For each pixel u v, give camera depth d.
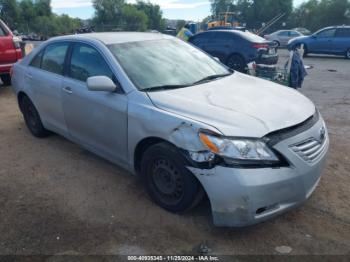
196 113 2.84
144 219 3.10
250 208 2.55
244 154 2.54
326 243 2.79
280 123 2.74
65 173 4.00
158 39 4.13
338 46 17.75
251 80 3.93
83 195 3.52
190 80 3.58
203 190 2.90
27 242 2.84
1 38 7.88
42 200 3.45
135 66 3.49
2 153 4.61
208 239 2.84
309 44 18.70
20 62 5.07
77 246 2.79
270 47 12.22
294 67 7.43
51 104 4.33
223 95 3.21
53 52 4.38
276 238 2.86
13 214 3.22
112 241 2.83
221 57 12.72
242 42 12.08
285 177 2.60
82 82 3.79
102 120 3.53
